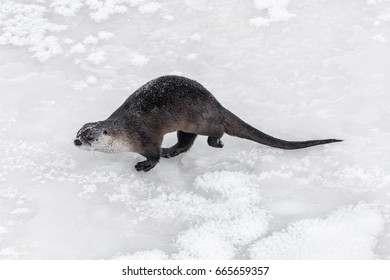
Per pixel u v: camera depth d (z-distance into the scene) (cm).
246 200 332
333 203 329
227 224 323
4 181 343
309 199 331
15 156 354
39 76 396
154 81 337
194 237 319
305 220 322
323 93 380
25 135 363
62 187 340
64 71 400
